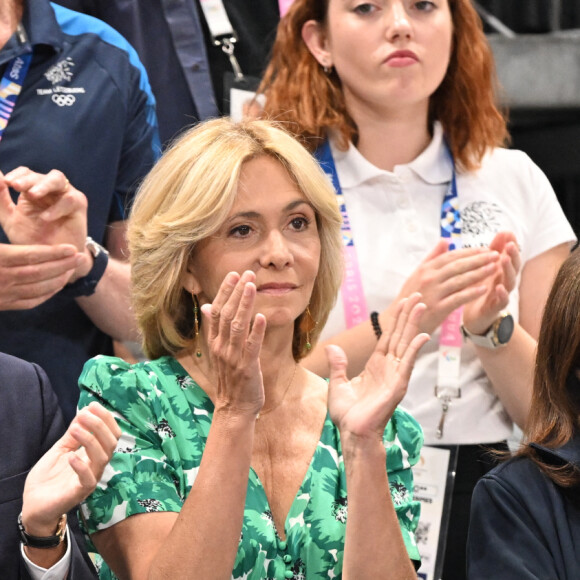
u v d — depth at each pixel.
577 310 8.65
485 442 11.66
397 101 11.98
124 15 13.07
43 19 11.40
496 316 11.29
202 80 13.12
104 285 10.95
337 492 8.91
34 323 11.11
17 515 8.38
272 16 13.80
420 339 8.37
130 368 9.09
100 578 9.06
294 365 9.44
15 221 9.39
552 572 8.32
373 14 11.98
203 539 7.84
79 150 11.30
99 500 8.52
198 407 9.03
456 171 12.41
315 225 9.05
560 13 17.27
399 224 12.09
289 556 8.59
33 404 8.80
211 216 8.68
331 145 12.36
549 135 15.81
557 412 8.80
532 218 12.45
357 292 11.75
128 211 11.90
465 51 12.55
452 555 11.53
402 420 9.36
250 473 8.80
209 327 7.98
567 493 8.62
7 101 11.18
